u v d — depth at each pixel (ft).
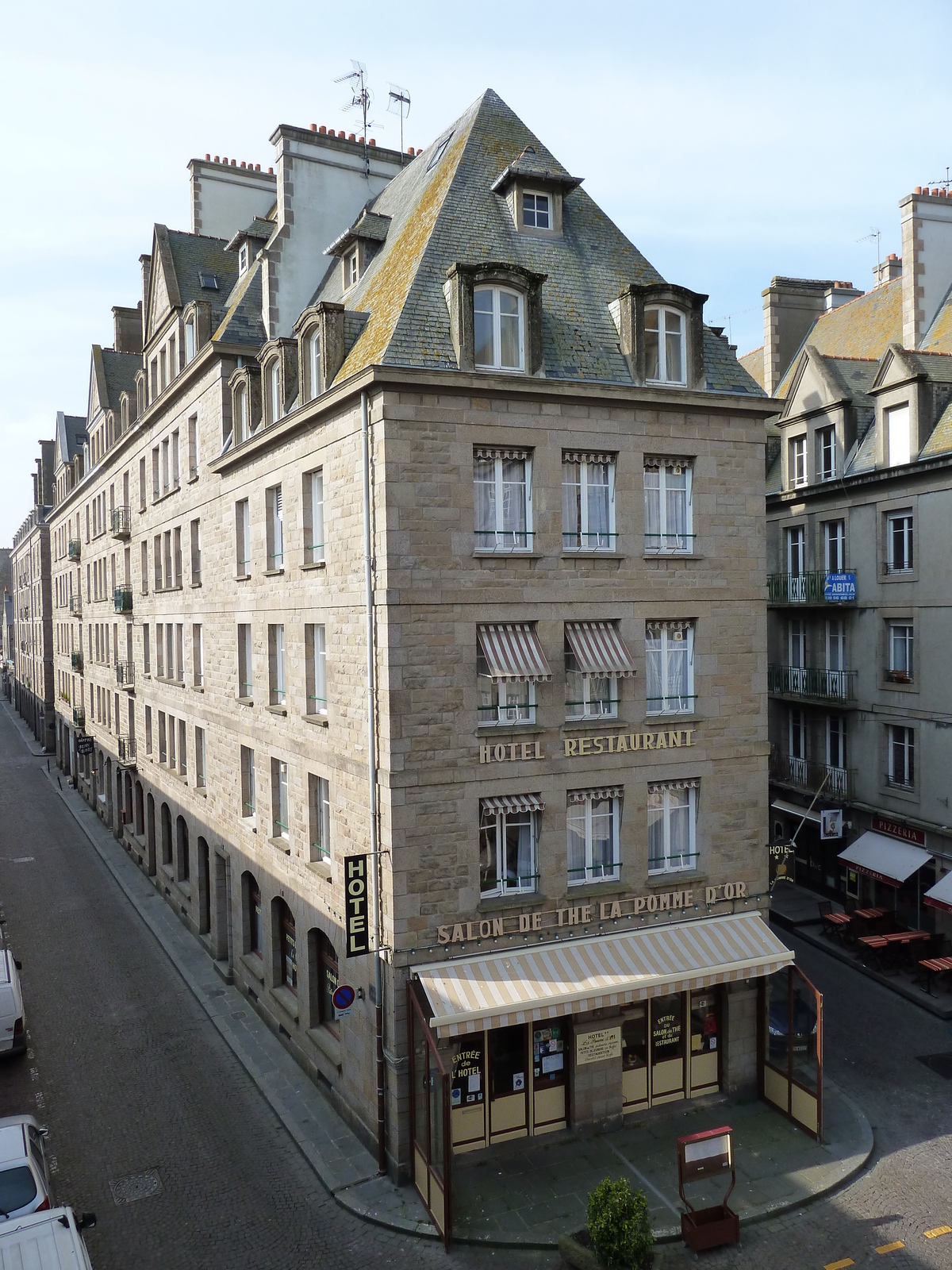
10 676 367.25
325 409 59.31
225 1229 49.34
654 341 62.23
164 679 108.58
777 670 108.58
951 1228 48.32
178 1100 63.00
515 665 55.36
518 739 56.54
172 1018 76.33
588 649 57.88
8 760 220.84
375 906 55.16
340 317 61.16
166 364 105.70
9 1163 46.26
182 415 97.66
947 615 84.89
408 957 53.67
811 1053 57.36
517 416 56.34
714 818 62.85
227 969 84.64
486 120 69.56
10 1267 37.55
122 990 82.23
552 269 64.23
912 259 97.35
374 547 54.49
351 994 54.44
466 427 54.95
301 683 67.05
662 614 60.90
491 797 56.24
